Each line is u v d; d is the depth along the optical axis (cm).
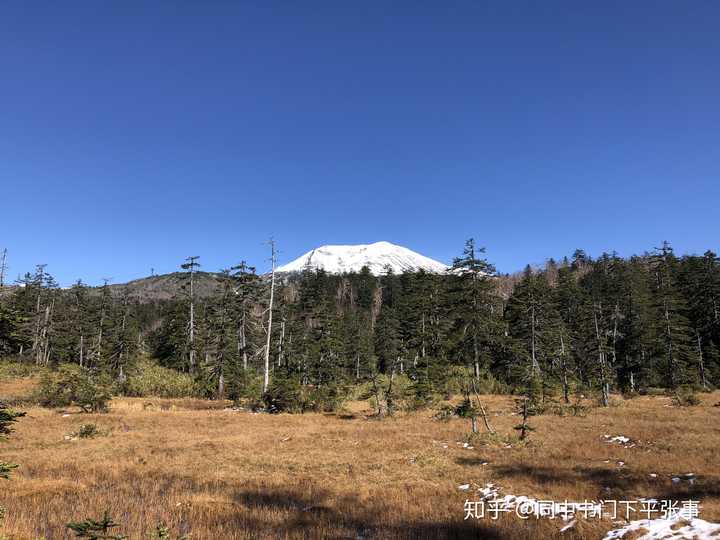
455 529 992
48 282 6862
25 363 5550
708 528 780
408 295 7775
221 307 5694
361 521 1080
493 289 3953
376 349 6838
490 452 1914
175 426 2600
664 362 5394
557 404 3656
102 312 6278
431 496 1292
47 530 903
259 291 5269
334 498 1286
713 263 6800
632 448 1877
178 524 1005
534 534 934
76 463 1664
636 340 5809
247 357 5153
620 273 7550
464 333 3809
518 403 2784
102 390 3181
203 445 2047
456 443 2152
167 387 4403
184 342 5575
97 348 5488
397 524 1038
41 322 6378
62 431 2350
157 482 1433
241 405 3772
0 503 1093
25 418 2689
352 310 10044
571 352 5169
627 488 1249
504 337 4378
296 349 5509
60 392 3406
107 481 1434
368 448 2017
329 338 5675
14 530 890
